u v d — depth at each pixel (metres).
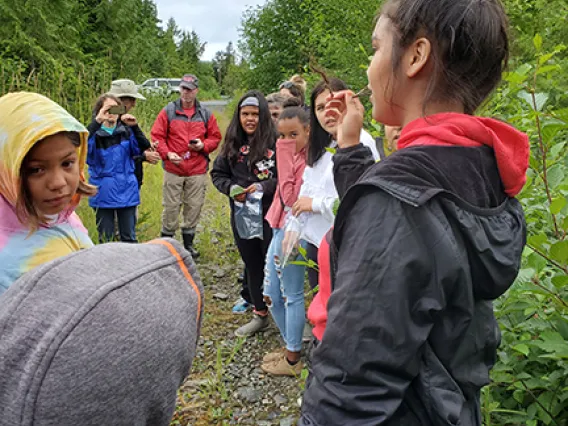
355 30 5.84
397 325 0.89
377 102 1.10
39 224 1.49
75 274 0.68
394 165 0.96
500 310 1.81
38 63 11.15
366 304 0.91
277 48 14.16
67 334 0.62
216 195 8.84
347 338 0.92
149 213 5.88
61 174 1.46
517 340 1.84
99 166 4.57
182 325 0.73
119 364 0.64
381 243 0.92
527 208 1.96
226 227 6.75
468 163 0.98
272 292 3.25
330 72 5.81
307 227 2.83
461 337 0.95
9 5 11.58
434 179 0.94
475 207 0.96
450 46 0.97
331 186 2.67
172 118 5.49
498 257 0.97
